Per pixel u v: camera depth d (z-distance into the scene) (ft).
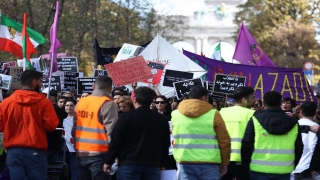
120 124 25.57
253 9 172.55
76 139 27.94
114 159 25.73
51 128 27.78
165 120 26.23
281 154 25.66
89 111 27.48
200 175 26.23
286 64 172.55
